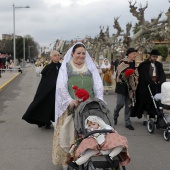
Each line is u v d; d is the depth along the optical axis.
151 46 28.84
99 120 4.20
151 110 8.23
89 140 3.98
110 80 15.55
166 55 45.47
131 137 7.56
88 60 5.00
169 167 5.61
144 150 6.56
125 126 8.54
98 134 4.04
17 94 16.14
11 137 7.51
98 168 3.84
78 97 4.43
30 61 104.62
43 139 7.32
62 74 4.85
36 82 23.88
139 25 25.06
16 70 38.59
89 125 4.18
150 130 7.95
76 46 4.88
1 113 10.68
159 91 8.27
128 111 8.30
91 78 4.89
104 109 4.39
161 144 7.01
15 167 5.55
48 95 7.90
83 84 4.80
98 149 3.95
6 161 5.85
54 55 8.05
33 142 7.09
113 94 15.80
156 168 5.55
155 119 7.98
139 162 5.84
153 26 25.16
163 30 26.91
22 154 6.25
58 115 4.88
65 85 4.79
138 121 9.34
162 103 7.23
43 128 8.37
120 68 8.12
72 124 4.76
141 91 8.38
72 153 4.62
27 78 28.61
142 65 8.39
